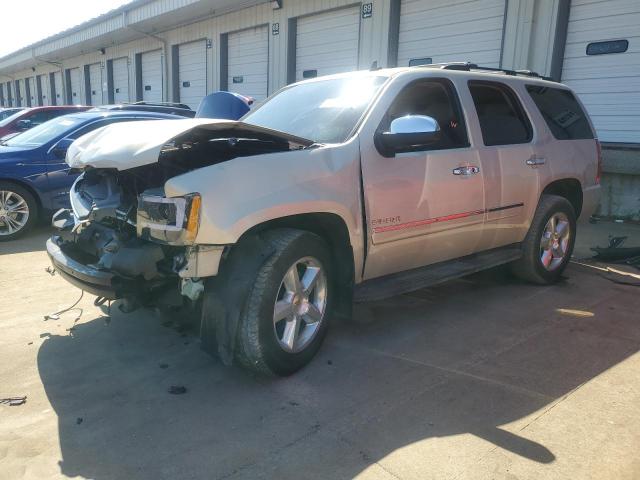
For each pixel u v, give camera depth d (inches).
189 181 113.2
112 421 112.3
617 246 261.9
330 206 131.0
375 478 95.0
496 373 134.8
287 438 107.0
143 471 96.7
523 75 212.5
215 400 121.1
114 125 152.1
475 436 107.5
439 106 167.6
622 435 108.0
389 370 136.1
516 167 184.7
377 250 145.3
